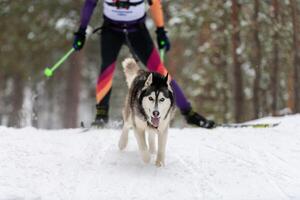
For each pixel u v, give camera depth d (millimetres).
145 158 8422
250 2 21047
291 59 20297
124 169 8273
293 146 9703
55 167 8242
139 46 11055
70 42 26344
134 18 10898
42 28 26766
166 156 9094
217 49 21938
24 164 8305
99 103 11297
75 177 7770
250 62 22344
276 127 11539
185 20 22125
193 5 22375
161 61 11133
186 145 9867
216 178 7812
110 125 11398
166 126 8359
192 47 24891
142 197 6902
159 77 8195
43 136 10422
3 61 27766
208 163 8633
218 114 22094
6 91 34000
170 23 22328
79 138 10312
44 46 26844
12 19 27000
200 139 10352
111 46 11094
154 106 7859
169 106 8188
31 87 30375
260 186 7395
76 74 29641
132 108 8523
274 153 9227
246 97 22734
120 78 30625
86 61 32250
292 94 20125
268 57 21312
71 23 26078
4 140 9805
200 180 7719
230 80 24531
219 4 21422
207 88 22391
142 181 7645
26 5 26766
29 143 9703
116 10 10820
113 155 9055
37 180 7547
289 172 8078
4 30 27172
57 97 37125
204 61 22625
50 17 26641
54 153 9094
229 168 8344
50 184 7395
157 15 11398
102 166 8398
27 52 27688
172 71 24484
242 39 21609
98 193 7066
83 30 11406
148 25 23750
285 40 20234
